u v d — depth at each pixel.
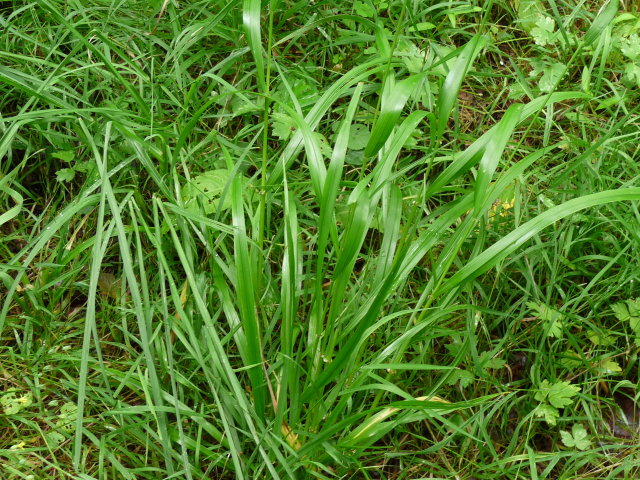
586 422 0.74
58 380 0.72
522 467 0.71
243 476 0.63
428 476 0.70
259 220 0.69
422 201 0.67
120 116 0.79
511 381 0.77
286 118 0.80
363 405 0.69
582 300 0.80
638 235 0.80
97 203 0.80
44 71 0.84
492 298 0.79
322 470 0.67
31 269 0.78
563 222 0.78
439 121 0.60
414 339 0.69
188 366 0.72
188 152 0.81
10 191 0.71
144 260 0.78
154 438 0.67
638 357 0.77
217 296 0.74
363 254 0.80
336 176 0.57
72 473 0.67
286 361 0.60
